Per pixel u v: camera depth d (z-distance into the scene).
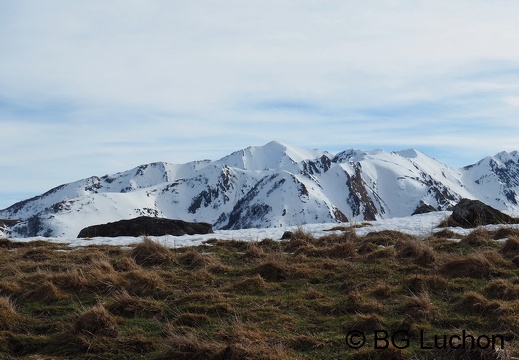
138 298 11.74
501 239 17.55
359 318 10.41
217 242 20.16
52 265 15.50
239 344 8.80
